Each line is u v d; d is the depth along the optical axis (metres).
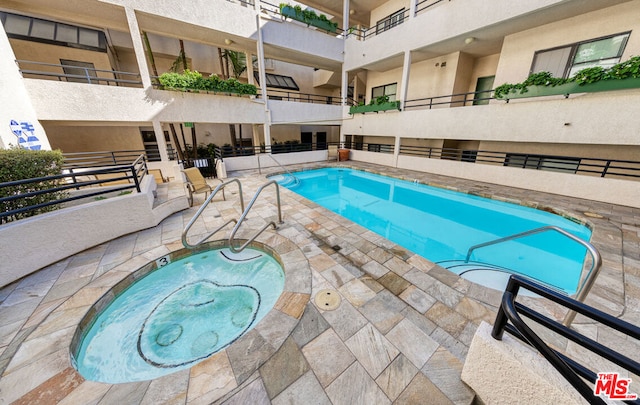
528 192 6.71
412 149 11.49
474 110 7.64
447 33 7.81
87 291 2.69
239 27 8.81
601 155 6.50
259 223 4.57
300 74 15.16
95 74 8.86
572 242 4.76
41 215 3.15
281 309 2.39
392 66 11.20
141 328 2.55
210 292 3.10
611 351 0.93
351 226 4.49
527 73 7.27
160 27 8.29
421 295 2.71
